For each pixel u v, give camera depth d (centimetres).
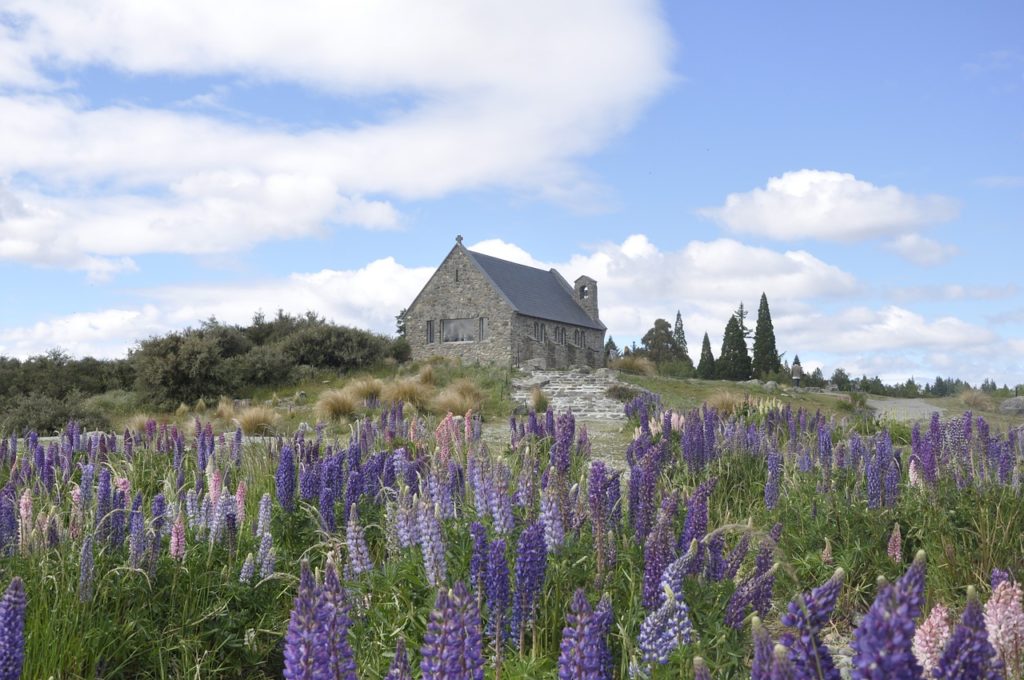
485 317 5238
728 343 6625
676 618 341
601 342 6412
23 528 538
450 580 452
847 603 539
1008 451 704
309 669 246
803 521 652
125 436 1075
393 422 1337
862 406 2983
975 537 593
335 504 655
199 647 470
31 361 3459
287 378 3600
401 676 274
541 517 456
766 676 217
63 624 443
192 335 3472
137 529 505
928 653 269
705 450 929
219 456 1009
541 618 416
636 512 525
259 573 532
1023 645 306
